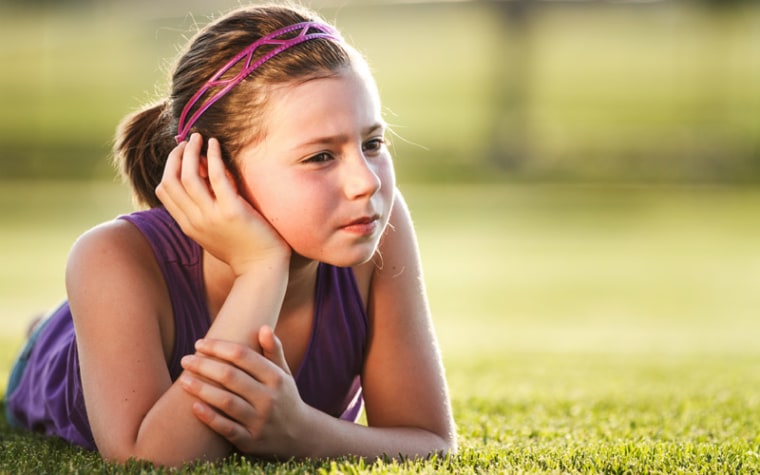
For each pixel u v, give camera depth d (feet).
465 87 262.26
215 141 12.69
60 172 163.84
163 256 13.42
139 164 14.44
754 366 33.22
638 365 33.14
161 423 12.23
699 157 178.29
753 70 278.05
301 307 13.85
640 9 329.72
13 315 54.85
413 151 187.52
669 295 78.74
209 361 12.14
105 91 247.09
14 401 18.15
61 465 13.05
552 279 87.35
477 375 28.50
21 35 348.38
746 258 103.35
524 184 166.81
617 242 114.21
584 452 14.42
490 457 13.82
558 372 29.94
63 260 89.30
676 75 273.54
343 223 12.36
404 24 339.36
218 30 13.05
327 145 12.26
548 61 291.58
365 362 14.56
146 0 381.81
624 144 188.75
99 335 12.85
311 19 13.12
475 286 82.17
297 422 12.57
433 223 126.52
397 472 12.09
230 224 12.57
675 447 14.98
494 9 254.88
